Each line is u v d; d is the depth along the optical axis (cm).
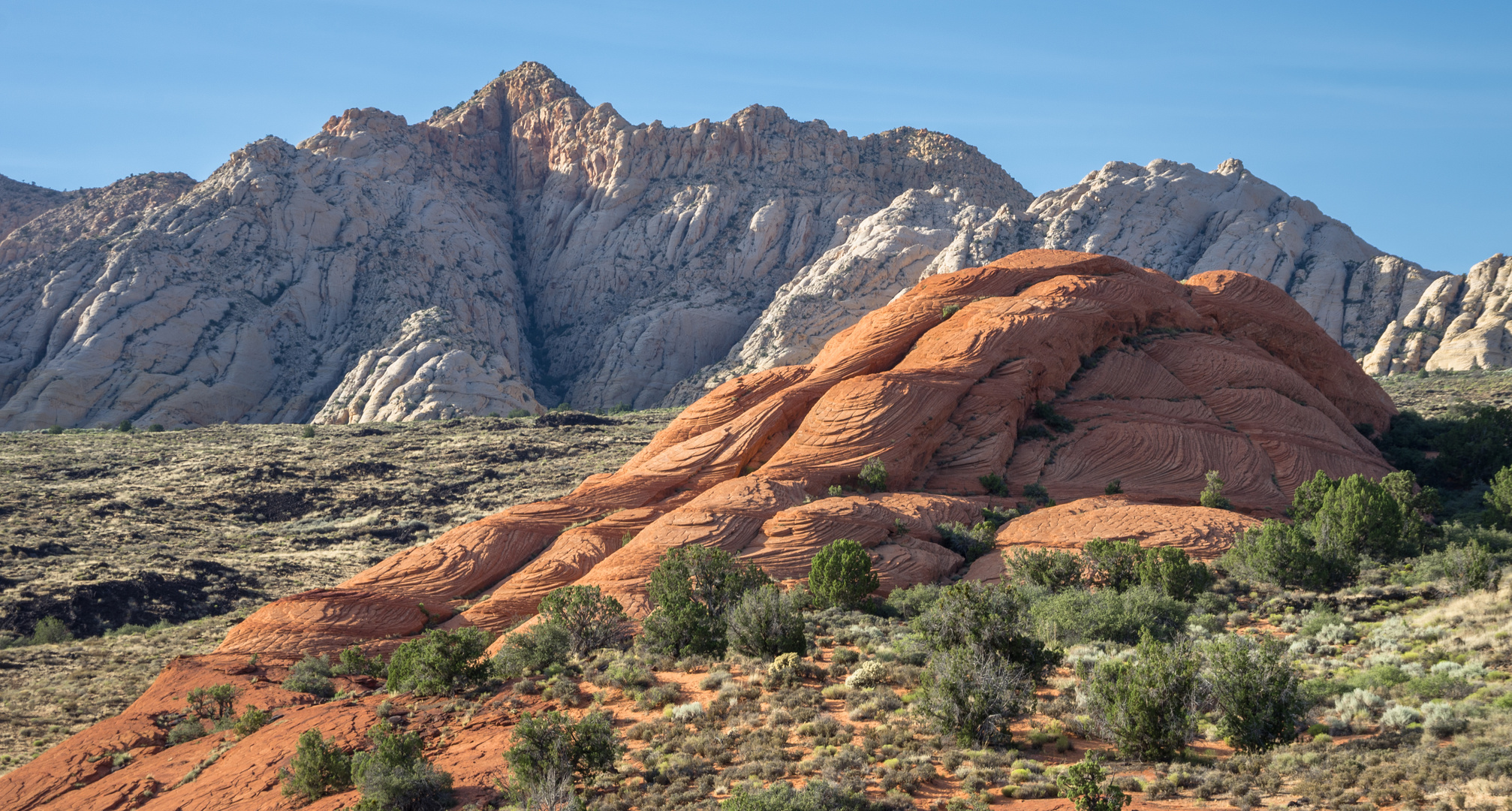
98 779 2448
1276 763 1545
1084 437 5053
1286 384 5716
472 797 1761
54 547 6044
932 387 4984
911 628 2764
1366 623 2472
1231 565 3325
